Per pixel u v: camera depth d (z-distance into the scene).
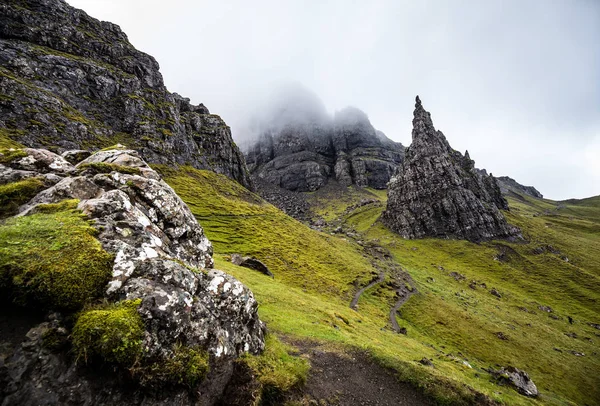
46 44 145.62
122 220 12.42
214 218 115.38
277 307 33.06
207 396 10.05
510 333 75.75
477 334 71.12
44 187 13.50
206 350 10.73
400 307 79.88
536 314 102.75
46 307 8.13
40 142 102.88
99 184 15.09
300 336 23.16
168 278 10.90
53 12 159.12
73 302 8.41
